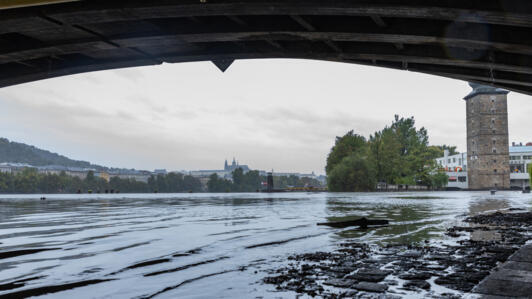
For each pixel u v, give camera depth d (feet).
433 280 15.62
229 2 31.42
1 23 35.58
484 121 349.61
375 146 279.08
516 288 13.93
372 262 19.60
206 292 14.23
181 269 18.47
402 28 36.88
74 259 21.21
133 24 38.47
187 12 33.17
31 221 44.19
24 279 16.56
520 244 25.61
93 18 34.42
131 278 16.66
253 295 13.67
